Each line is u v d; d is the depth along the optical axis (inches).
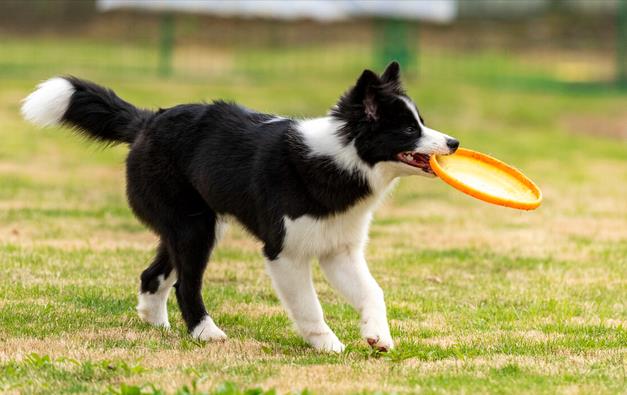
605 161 985.5
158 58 1849.2
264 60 1905.8
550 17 2240.4
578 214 686.5
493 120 1341.0
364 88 319.0
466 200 737.6
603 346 351.3
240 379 289.9
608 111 1455.5
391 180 332.5
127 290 434.9
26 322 371.6
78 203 672.4
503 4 2257.6
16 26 2068.2
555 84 1717.5
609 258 539.8
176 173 354.3
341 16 1788.9
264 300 431.8
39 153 905.5
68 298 414.3
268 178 329.1
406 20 1892.2
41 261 486.6
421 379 293.3
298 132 330.0
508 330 380.2
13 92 1307.8
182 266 357.4
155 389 265.0
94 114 381.7
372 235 595.8
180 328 372.8
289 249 329.1
